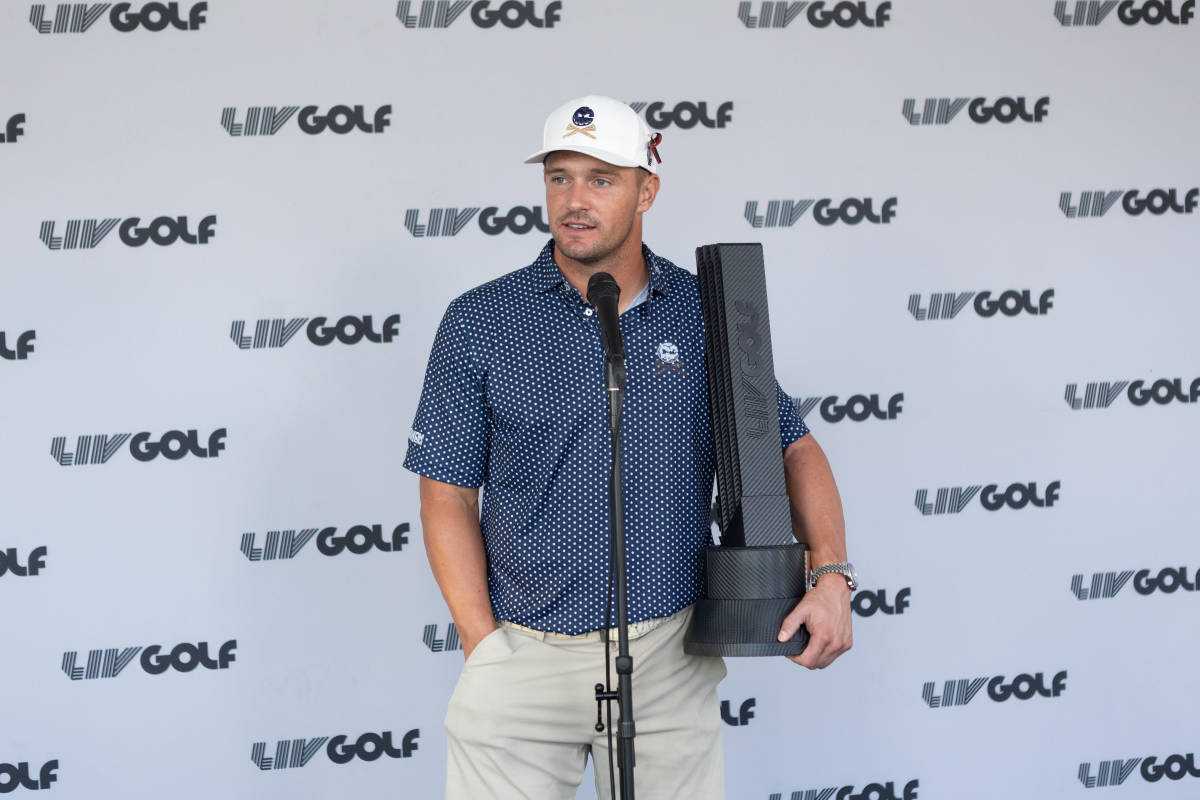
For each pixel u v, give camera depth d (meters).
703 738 1.92
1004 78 2.92
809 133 2.86
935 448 2.94
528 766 1.86
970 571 2.96
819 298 2.88
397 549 2.77
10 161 2.61
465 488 1.91
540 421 1.83
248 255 2.69
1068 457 2.99
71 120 2.62
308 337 2.72
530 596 1.85
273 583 2.74
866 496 2.92
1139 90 2.98
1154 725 3.04
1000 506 2.97
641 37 2.79
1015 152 2.94
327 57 2.69
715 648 1.73
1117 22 2.96
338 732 2.77
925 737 2.97
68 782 2.68
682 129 2.81
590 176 1.77
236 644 2.73
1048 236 2.96
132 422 2.67
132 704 2.70
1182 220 3.01
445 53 2.73
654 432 1.84
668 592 1.85
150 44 2.64
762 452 1.81
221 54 2.66
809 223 2.87
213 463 2.70
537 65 2.76
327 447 2.74
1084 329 2.98
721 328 1.85
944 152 2.91
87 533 2.67
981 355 2.94
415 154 2.73
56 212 2.62
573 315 1.86
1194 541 3.04
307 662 2.75
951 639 2.96
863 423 2.91
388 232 2.73
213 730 2.73
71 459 2.65
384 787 2.80
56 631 2.67
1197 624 3.05
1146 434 3.01
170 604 2.70
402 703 2.79
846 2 2.85
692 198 2.82
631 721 1.56
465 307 1.88
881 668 2.95
